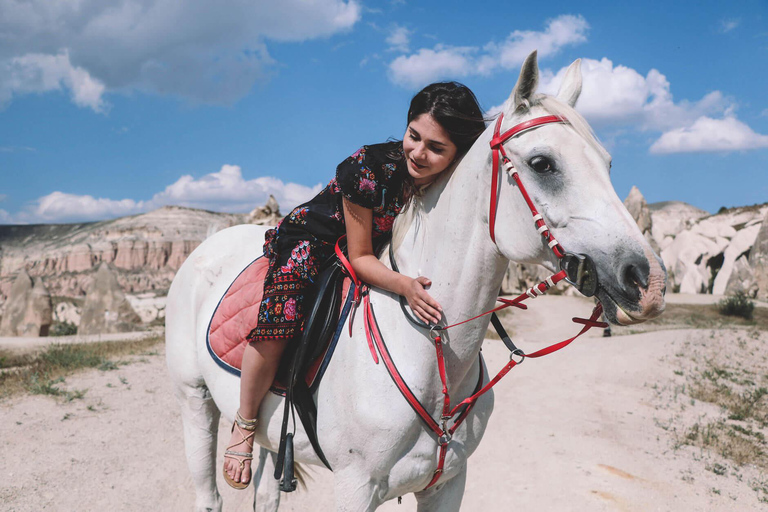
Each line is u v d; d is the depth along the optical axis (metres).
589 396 8.00
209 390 2.77
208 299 2.77
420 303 1.92
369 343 2.03
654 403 7.79
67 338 13.22
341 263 2.21
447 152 1.91
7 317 16.56
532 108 1.73
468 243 1.91
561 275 1.64
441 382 2.00
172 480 4.70
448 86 1.90
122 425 5.75
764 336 12.83
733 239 37.25
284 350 2.21
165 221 187.88
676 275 38.25
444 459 2.05
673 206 104.38
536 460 5.31
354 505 2.06
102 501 4.24
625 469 5.12
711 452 5.85
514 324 19.53
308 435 2.16
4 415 5.68
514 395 7.98
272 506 3.04
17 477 4.43
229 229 3.16
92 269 164.62
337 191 2.15
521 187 1.69
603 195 1.59
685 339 12.15
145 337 12.50
